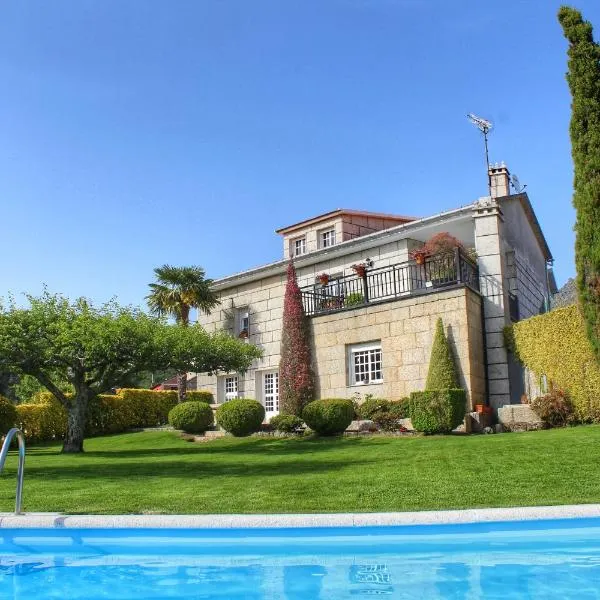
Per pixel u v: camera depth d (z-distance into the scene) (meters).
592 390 13.77
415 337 16.80
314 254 21.52
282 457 11.59
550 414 13.98
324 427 15.70
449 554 5.08
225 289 25.34
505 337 16.41
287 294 19.88
